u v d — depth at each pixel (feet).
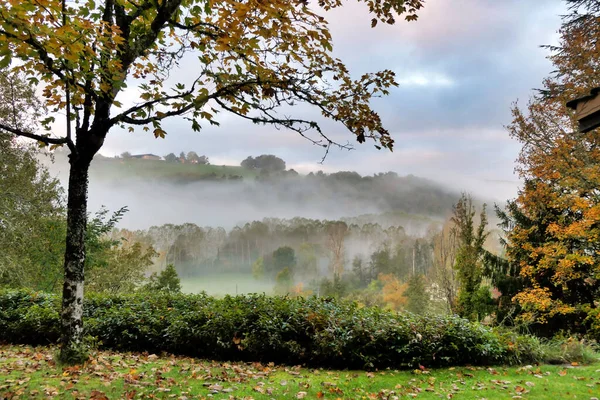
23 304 28.76
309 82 17.40
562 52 51.03
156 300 27.45
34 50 12.32
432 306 98.73
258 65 16.30
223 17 12.98
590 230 47.60
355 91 17.80
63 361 17.11
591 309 49.67
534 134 55.67
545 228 57.82
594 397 15.65
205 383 16.48
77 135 16.89
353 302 25.36
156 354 23.22
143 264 69.87
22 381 14.99
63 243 48.32
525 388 17.07
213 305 24.86
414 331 21.24
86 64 13.53
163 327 23.77
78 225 17.34
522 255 59.98
